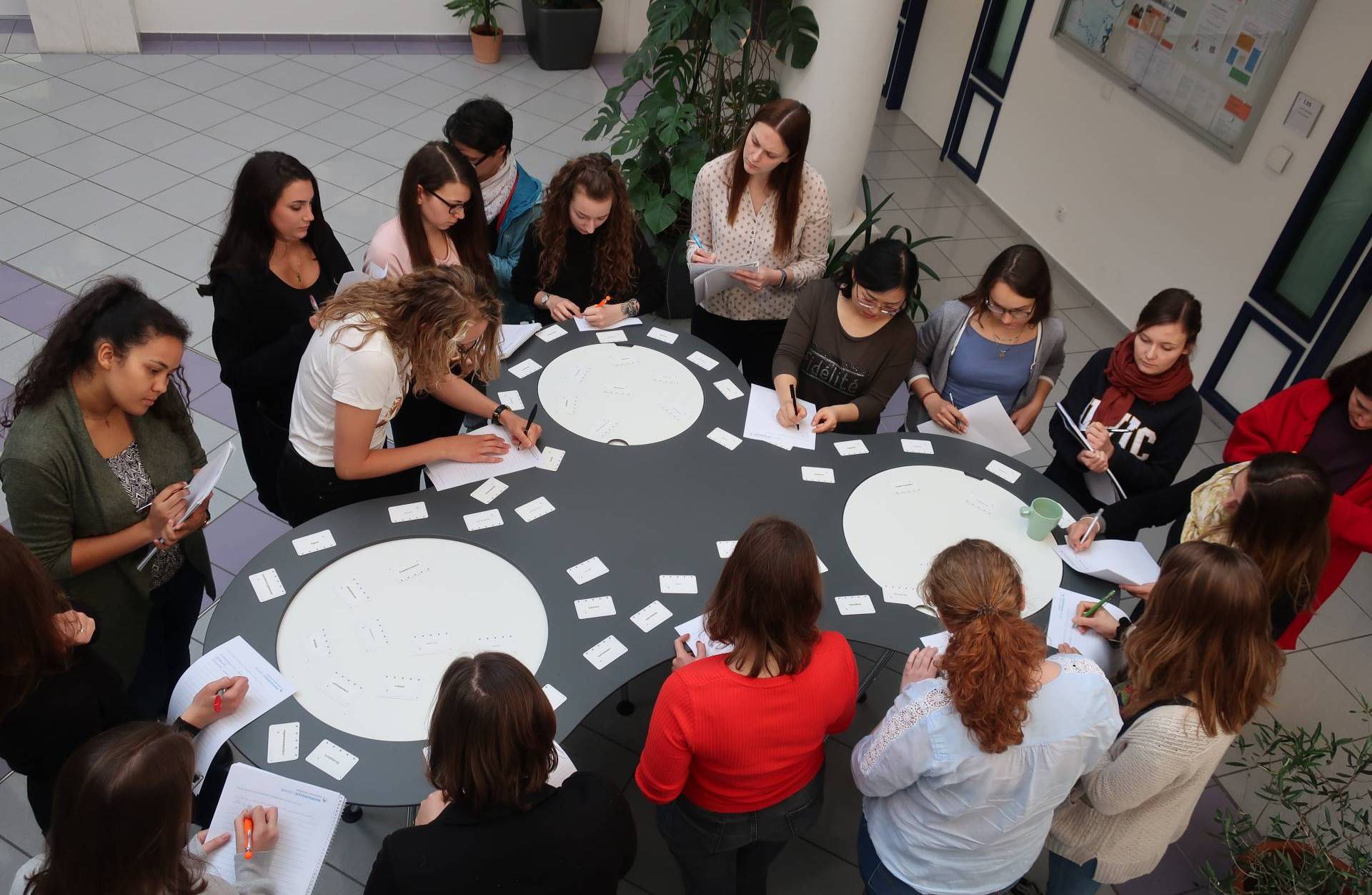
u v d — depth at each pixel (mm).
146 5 6617
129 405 1967
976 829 1774
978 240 5906
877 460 2750
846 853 2611
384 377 2137
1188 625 1746
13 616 1556
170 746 1408
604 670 2029
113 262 4570
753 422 2828
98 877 1361
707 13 4312
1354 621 3584
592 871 1485
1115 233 5188
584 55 7254
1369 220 3725
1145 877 2629
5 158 5254
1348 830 2709
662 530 2400
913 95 7375
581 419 2754
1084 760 1703
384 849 1434
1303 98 3963
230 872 1660
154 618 2410
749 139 2996
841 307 2926
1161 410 2725
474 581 2205
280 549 2221
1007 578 1626
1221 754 1888
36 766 1740
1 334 4031
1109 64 5086
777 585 1623
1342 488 2611
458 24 7379
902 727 1739
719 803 1853
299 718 1869
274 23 6980
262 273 2609
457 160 2756
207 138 5746
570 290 3248
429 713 1908
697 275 3137
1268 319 4254
